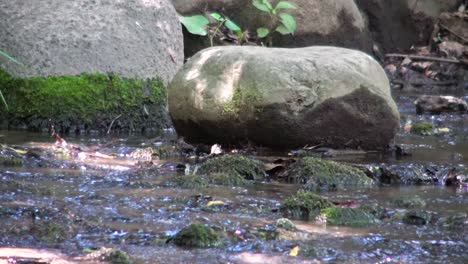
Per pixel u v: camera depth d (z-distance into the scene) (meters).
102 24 13.02
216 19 17.77
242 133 10.94
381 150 11.30
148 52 13.33
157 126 13.20
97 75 12.73
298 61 10.86
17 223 7.03
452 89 19.88
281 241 6.80
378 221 7.59
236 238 6.84
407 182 9.49
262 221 7.40
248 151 10.88
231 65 11.03
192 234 6.68
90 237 6.76
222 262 6.22
